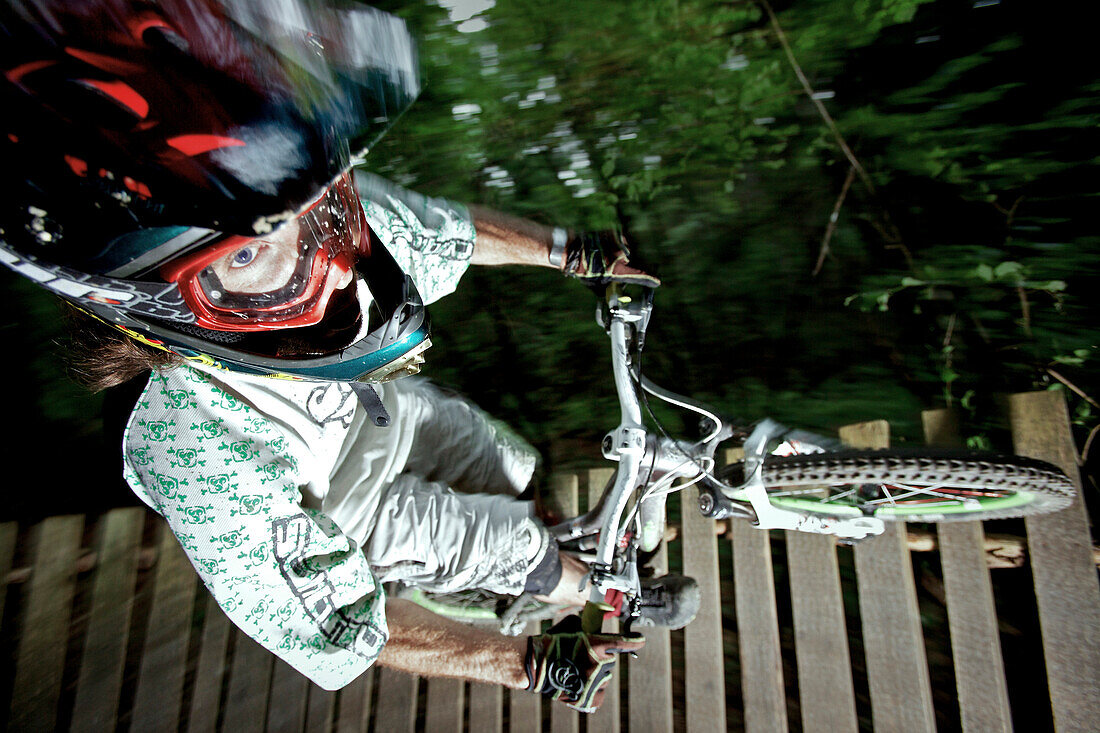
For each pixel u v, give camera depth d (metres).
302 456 1.72
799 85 3.61
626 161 3.78
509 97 4.10
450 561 1.99
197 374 1.57
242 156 1.14
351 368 1.56
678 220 3.64
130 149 1.11
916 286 3.14
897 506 2.23
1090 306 2.82
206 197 1.15
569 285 3.72
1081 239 2.87
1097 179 2.95
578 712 2.84
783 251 3.47
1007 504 2.09
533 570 2.08
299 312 1.40
